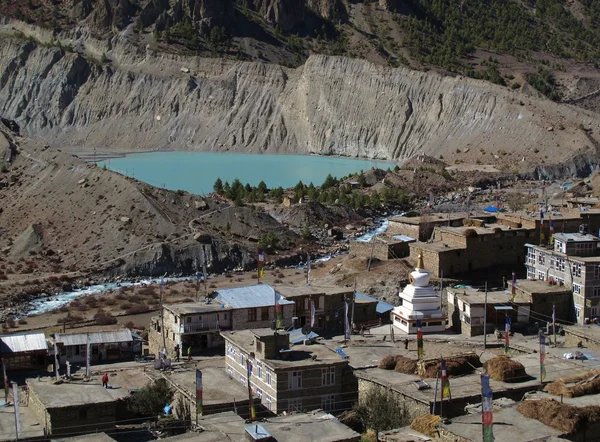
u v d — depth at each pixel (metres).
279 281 195.25
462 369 105.19
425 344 125.94
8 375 122.69
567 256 144.12
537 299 137.38
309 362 104.81
